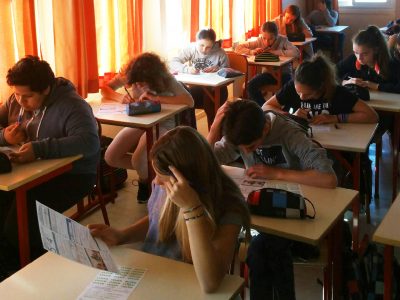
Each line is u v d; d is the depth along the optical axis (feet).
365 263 7.14
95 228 5.45
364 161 10.21
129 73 11.68
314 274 8.99
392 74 12.09
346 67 12.70
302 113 9.81
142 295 4.50
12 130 8.73
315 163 6.97
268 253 6.49
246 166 7.78
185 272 4.83
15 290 4.58
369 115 9.77
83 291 4.56
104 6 13.12
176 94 11.69
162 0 15.49
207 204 4.75
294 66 20.24
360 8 29.35
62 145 8.20
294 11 22.04
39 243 8.40
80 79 12.03
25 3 10.52
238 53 17.53
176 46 17.06
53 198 8.50
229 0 19.53
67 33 11.62
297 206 6.04
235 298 4.68
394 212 6.07
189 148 4.75
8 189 7.12
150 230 5.55
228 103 7.30
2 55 10.28
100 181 11.47
